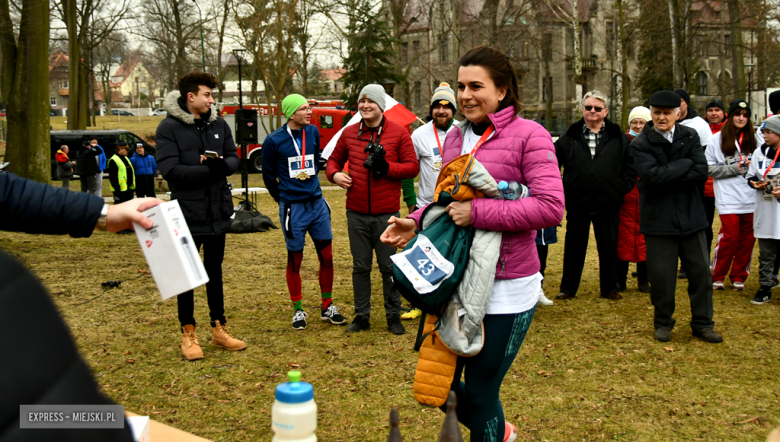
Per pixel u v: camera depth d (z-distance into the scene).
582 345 4.93
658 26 29.06
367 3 25.81
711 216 7.32
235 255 9.14
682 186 4.84
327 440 3.35
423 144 5.75
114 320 5.67
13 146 13.73
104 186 22.55
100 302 6.33
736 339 5.01
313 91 50.06
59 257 8.90
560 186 2.44
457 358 2.55
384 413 3.69
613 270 6.46
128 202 1.94
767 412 3.63
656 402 3.81
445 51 42.69
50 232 1.70
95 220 1.78
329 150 6.10
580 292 6.82
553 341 5.04
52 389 0.68
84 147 14.91
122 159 12.36
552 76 50.00
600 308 6.11
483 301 2.35
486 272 2.36
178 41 39.75
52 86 96.56
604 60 49.84
